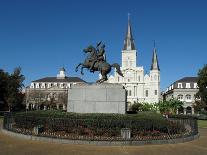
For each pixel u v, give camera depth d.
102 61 24.31
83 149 14.56
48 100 113.75
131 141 15.95
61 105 109.81
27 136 17.53
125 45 134.38
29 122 19.14
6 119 21.47
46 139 16.72
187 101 116.38
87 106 23.44
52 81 131.62
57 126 17.73
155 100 129.88
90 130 17.11
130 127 17.20
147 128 17.64
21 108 72.94
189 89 116.75
